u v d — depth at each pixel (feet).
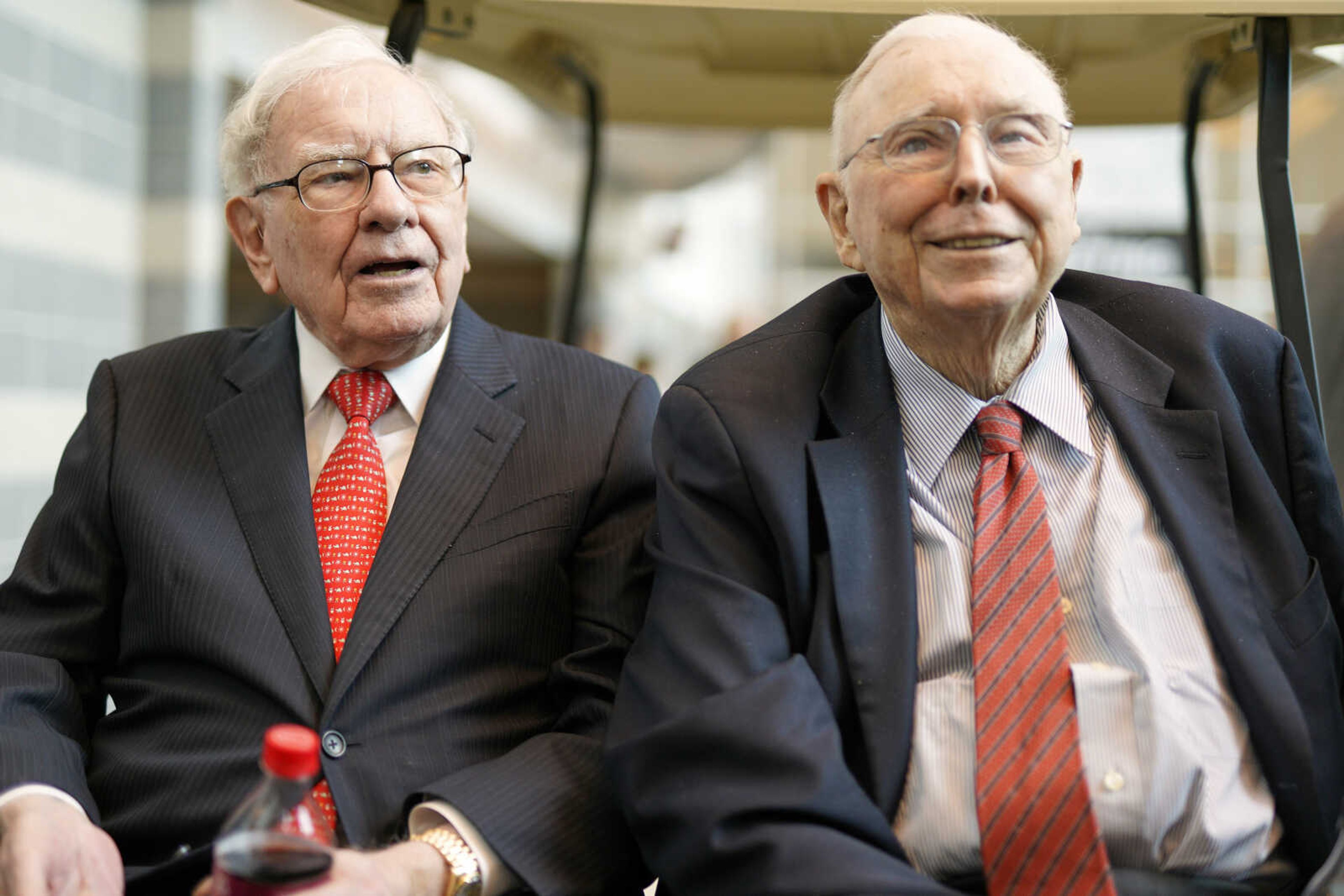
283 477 5.27
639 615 5.28
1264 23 5.91
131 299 15.02
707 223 22.50
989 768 4.28
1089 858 4.12
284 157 5.31
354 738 4.88
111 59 14.55
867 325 5.16
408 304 5.30
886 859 3.89
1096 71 6.87
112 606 5.40
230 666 4.96
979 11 5.73
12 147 12.60
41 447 12.95
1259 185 5.94
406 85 5.46
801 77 7.37
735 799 4.04
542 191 22.91
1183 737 4.30
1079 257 14.12
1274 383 5.00
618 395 5.70
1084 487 4.77
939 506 4.82
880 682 4.44
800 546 4.61
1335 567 4.85
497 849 4.42
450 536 5.19
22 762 4.71
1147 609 4.53
